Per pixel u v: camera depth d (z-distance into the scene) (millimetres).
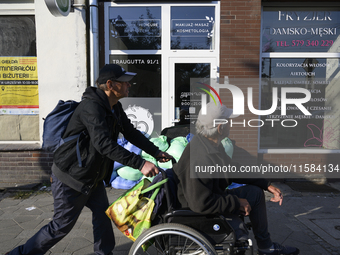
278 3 5168
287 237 3287
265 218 2463
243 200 2229
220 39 5082
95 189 2600
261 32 5273
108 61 5250
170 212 2125
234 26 5055
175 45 5234
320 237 3283
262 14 5250
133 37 5219
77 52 5020
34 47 5270
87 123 2227
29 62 5293
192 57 5227
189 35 5203
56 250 3006
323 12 5230
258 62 5102
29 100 5363
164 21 5180
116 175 4930
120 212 2197
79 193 2395
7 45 5273
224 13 5035
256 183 2514
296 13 5246
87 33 5086
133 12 5172
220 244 2133
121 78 2381
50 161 5145
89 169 2279
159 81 5297
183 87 5297
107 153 2174
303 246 3092
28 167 5168
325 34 5270
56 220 2432
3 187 4965
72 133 2336
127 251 3000
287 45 5309
